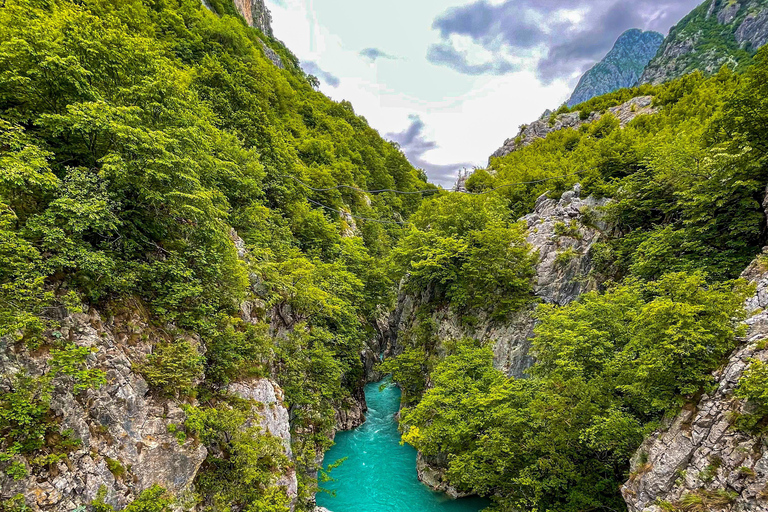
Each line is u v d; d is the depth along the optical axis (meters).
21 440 8.91
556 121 87.25
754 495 10.54
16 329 8.91
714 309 12.97
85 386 9.80
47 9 16.05
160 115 14.34
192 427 12.55
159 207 14.02
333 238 40.12
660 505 12.38
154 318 13.83
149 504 10.61
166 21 40.25
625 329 18.61
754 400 11.22
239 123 37.59
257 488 14.25
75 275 11.41
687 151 24.98
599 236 32.28
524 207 47.25
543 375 20.95
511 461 18.66
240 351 17.69
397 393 40.44
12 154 9.87
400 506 21.61
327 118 79.75
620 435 14.88
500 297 32.44
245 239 26.30
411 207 90.56
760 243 19.28
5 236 9.09
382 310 49.97
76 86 11.77
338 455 27.02
